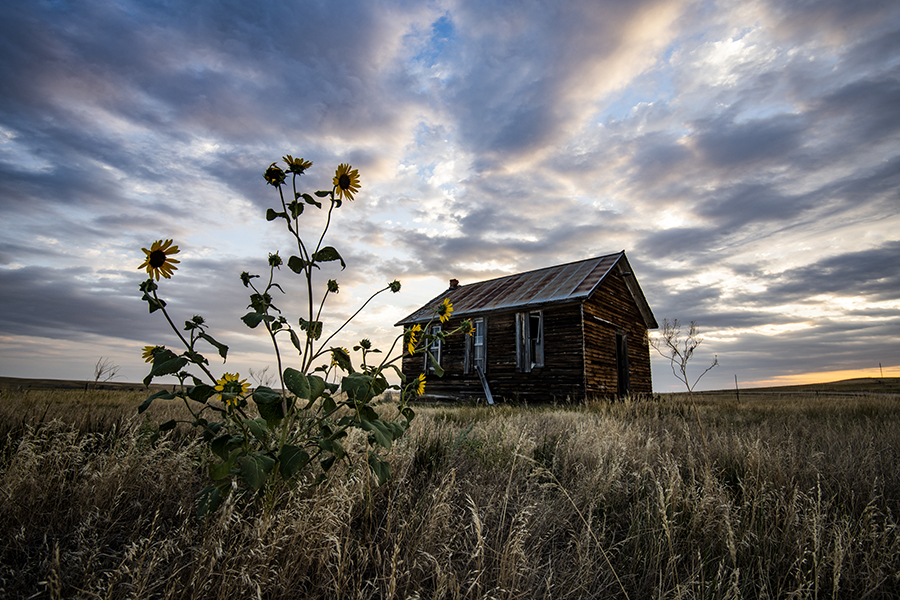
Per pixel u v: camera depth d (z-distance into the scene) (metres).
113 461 2.67
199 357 2.22
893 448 4.93
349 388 2.29
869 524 2.69
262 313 2.37
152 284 2.17
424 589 1.95
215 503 2.05
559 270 19.17
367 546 2.32
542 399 15.31
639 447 4.60
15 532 1.99
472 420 7.16
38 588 1.75
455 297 21.39
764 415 10.05
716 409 11.47
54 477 2.52
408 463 3.33
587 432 5.16
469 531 2.51
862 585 2.29
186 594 1.71
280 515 2.07
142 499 2.52
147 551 1.71
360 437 3.22
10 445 3.10
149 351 2.22
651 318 20.70
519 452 4.08
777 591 2.25
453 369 18.14
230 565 1.84
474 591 1.99
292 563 1.92
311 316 2.47
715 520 2.68
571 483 3.49
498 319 17.19
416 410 9.73
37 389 9.56
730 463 4.24
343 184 2.59
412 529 2.38
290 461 2.10
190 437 3.83
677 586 1.98
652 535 2.56
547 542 2.63
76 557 1.78
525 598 2.01
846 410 10.42
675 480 3.09
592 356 15.34
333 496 2.22
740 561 2.46
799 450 4.87
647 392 19.48
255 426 2.05
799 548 2.32
